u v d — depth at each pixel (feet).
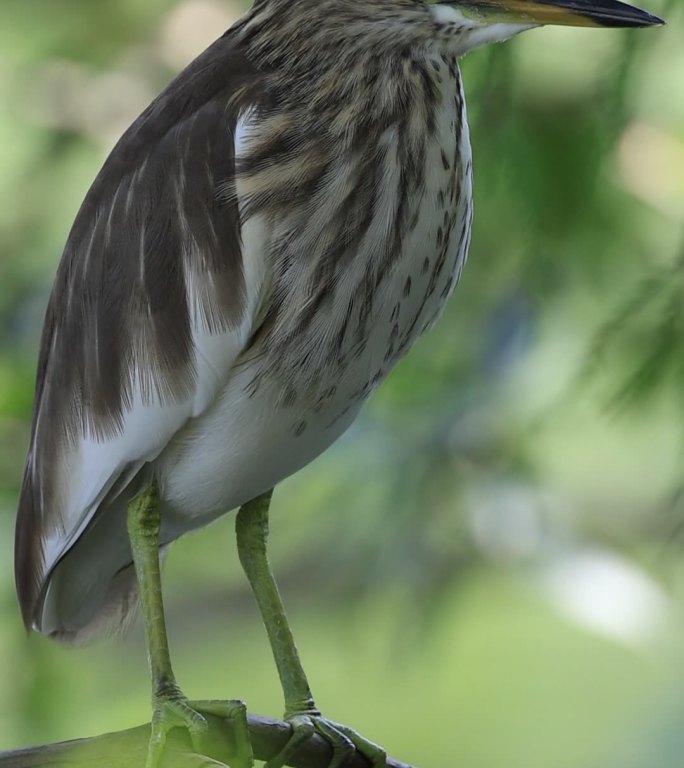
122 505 13.08
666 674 14.47
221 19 13.92
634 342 13.26
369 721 14.43
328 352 12.95
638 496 14.02
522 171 13.38
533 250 13.44
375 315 12.96
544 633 14.48
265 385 12.96
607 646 14.47
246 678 14.28
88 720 14.05
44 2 13.96
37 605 13.12
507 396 13.76
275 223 12.92
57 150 13.92
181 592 14.20
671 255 13.52
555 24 12.98
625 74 13.29
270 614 13.10
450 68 13.00
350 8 12.96
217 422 12.98
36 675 13.92
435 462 13.78
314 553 14.03
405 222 12.96
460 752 14.40
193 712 12.92
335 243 12.92
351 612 13.91
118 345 13.00
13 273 13.93
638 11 12.97
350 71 12.96
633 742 14.44
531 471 13.82
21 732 13.92
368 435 13.80
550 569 13.84
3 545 13.85
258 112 12.95
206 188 12.94
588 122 13.38
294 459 13.03
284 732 13.00
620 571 13.87
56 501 13.07
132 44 13.96
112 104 13.92
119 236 13.01
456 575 13.85
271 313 12.93
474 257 13.64
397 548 13.80
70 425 13.06
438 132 12.98
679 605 13.99
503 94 13.28
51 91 13.93
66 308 13.08
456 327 13.73
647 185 13.62
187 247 12.95
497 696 14.47
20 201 13.92
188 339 12.95
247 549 13.12
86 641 13.21
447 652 14.25
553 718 14.43
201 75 13.01
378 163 12.94
